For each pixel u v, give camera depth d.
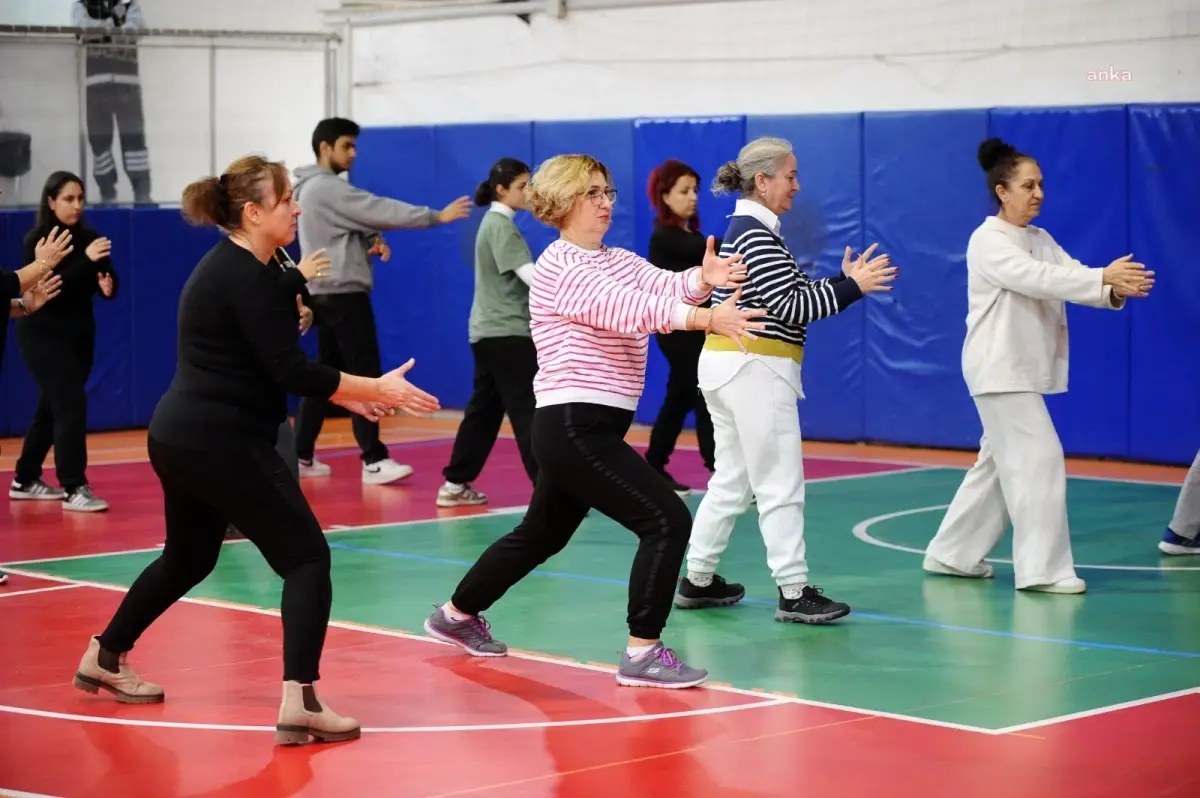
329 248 12.94
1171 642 7.68
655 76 16.44
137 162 17.11
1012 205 8.80
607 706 6.57
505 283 11.38
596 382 6.73
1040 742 5.98
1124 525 10.99
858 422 15.08
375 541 10.55
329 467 14.06
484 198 11.63
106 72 16.80
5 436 16.34
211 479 5.98
